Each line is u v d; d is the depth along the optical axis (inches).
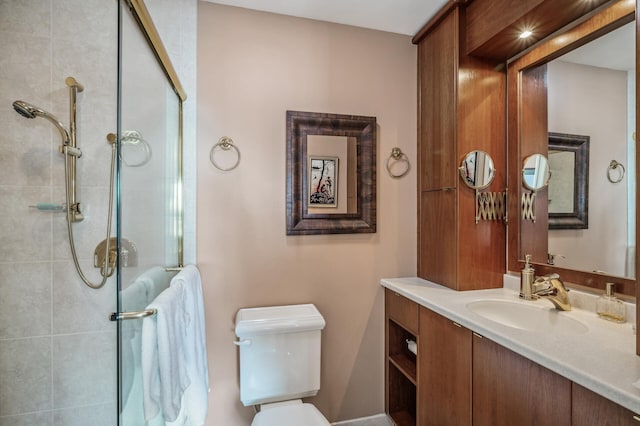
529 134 59.3
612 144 47.7
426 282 68.7
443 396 53.0
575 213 51.8
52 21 50.2
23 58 49.1
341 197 68.6
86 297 52.2
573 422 31.7
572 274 51.8
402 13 65.6
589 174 50.4
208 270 62.2
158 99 48.0
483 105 62.1
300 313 61.5
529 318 51.6
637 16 34.5
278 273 65.7
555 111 55.0
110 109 52.6
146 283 42.7
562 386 32.9
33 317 50.3
